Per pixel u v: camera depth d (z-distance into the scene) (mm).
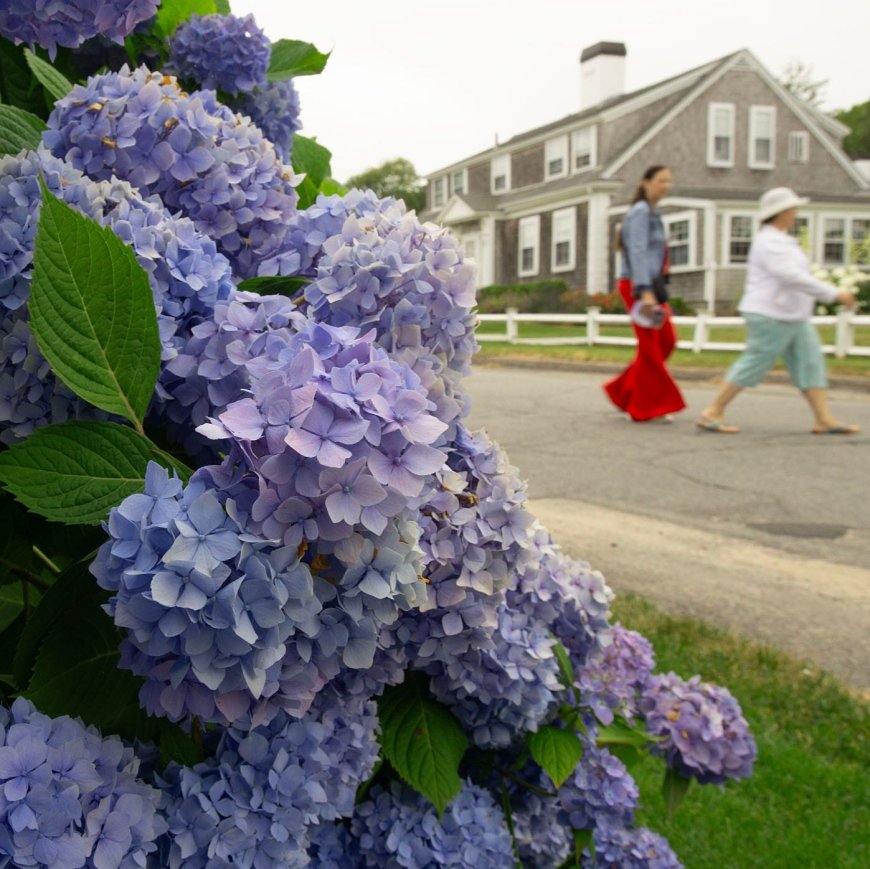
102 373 867
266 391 762
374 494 740
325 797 1073
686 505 6480
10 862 775
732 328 21594
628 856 1877
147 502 723
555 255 33656
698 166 31953
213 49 1607
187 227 1004
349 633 821
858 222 32844
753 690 3461
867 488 6922
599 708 1701
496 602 1197
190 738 1062
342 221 1182
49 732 862
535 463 7891
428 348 1094
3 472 812
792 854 2598
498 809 1596
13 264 885
